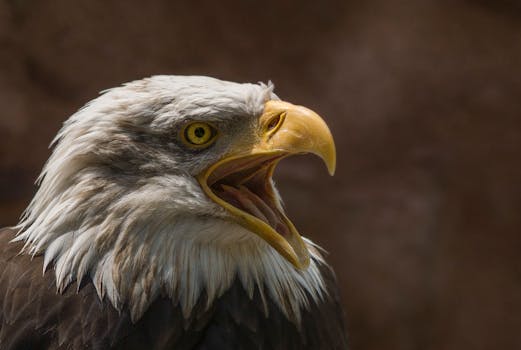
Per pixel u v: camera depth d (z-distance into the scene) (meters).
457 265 13.66
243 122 5.62
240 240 5.70
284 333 5.88
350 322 13.42
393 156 13.84
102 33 13.80
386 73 13.95
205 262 5.67
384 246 13.53
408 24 14.18
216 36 14.09
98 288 5.56
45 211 5.75
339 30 14.16
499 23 14.42
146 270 5.54
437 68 14.02
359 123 13.85
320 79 13.99
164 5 14.06
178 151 5.60
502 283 13.71
